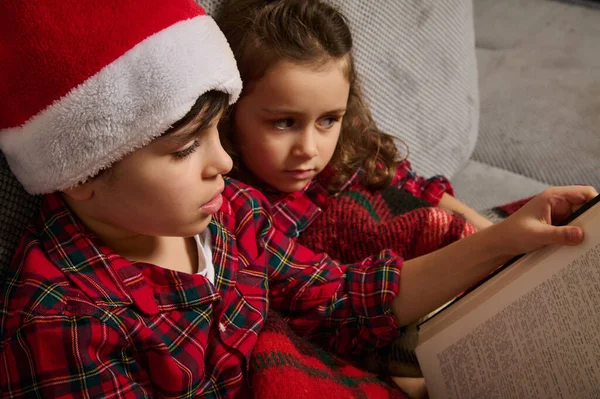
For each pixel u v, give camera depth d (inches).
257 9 31.0
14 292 22.8
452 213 36.9
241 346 27.2
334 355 31.4
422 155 44.4
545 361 24.8
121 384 23.1
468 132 49.0
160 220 22.7
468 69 48.9
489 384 26.6
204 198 22.9
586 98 55.3
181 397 24.8
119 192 22.0
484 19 67.4
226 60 21.5
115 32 19.6
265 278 30.3
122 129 20.0
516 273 26.5
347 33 31.4
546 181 48.5
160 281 25.2
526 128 53.1
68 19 19.4
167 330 25.0
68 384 22.1
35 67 19.6
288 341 28.3
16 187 24.6
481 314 27.1
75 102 19.6
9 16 19.5
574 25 65.9
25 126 20.4
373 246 35.3
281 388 25.5
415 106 43.3
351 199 36.2
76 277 23.1
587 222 24.4
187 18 20.8
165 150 21.3
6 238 24.5
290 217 34.4
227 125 32.4
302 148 31.0
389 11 39.6
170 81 19.9
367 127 37.6
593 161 48.8
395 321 30.6
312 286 31.0
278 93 29.6
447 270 29.4
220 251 28.1
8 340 22.2
